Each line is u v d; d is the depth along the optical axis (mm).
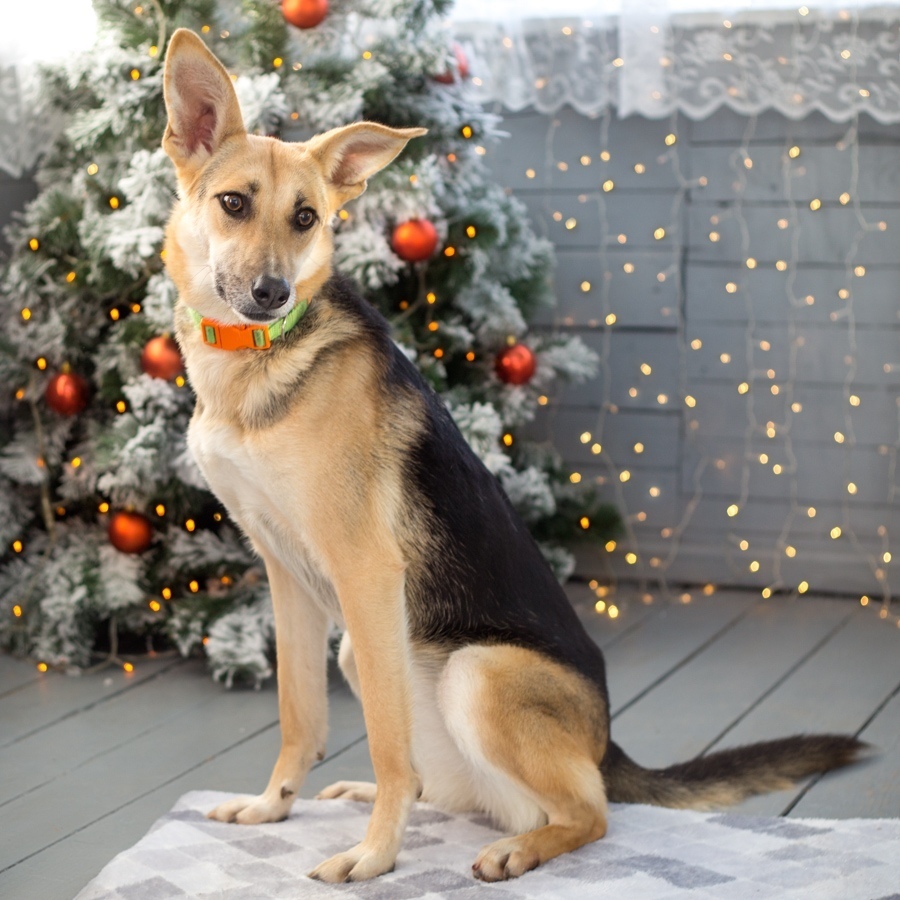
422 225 2662
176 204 2207
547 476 2990
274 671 2725
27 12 2752
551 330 3166
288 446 2131
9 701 2619
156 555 2822
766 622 2938
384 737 2143
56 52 2775
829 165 2986
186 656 2789
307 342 2150
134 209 2641
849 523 3061
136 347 2715
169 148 2152
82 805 2314
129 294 2785
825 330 3031
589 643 2275
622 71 2928
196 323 2158
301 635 2266
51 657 2736
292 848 2188
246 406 2137
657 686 2664
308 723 2271
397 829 2143
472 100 2887
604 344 3145
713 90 2918
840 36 2861
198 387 2170
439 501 2186
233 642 2668
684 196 3064
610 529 3068
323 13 2664
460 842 2211
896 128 2945
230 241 2119
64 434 2832
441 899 2070
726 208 3047
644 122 3062
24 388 2818
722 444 3111
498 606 2201
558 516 3064
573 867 2129
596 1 2943
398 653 2145
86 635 2771
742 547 3115
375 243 2646
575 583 3168
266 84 2588
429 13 2785
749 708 2580
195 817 2258
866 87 2875
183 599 2791
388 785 2146
